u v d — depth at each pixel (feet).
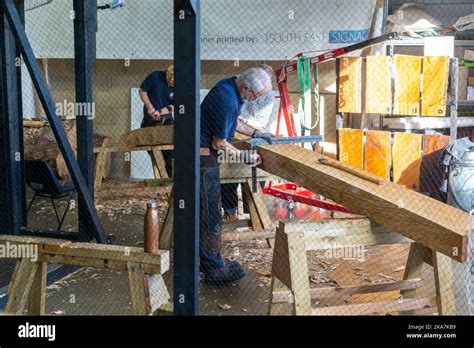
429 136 19.70
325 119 24.72
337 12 23.49
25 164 16.26
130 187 19.21
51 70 25.61
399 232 9.99
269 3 23.66
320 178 11.50
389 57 20.34
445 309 10.47
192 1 8.39
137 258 9.32
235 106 12.91
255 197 15.99
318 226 10.24
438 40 20.62
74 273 14.33
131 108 25.68
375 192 10.46
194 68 8.67
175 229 9.18
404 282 11.37
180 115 8.86
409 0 29.22
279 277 10.21
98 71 25.67
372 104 20.84
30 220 19.47
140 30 24.17
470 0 29.12
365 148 20.99
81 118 14.98
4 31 14.73
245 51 24.02
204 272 13.56
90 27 14.79
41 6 24.48
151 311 9.30
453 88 20.26
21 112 15.53
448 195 18.83
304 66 19.98
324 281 13.88
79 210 14.75
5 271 14.14
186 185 9.01
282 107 20.02
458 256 9.11
